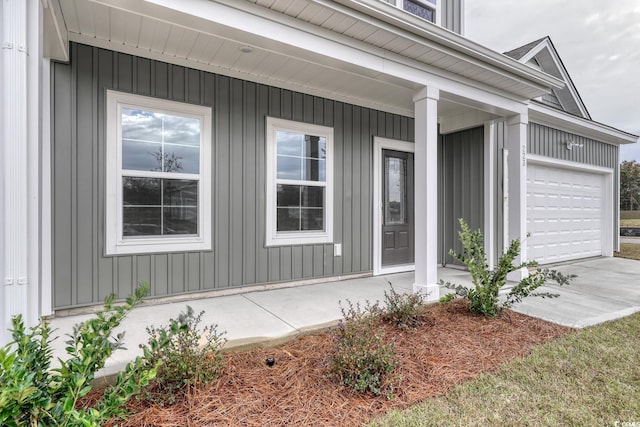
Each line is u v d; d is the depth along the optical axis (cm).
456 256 384
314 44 329
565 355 278
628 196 2408
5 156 198
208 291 421
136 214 384
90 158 353
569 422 194
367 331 252
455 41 382
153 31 338
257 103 451
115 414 161
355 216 546
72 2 287
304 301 403
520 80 462
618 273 649
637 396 221
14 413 127
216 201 424
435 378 240
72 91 343
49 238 332
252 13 294
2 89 198
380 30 341
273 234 467
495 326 337
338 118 524
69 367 160
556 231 770
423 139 412
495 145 617
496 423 192
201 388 211
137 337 287
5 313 197
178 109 399
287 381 227
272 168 464
